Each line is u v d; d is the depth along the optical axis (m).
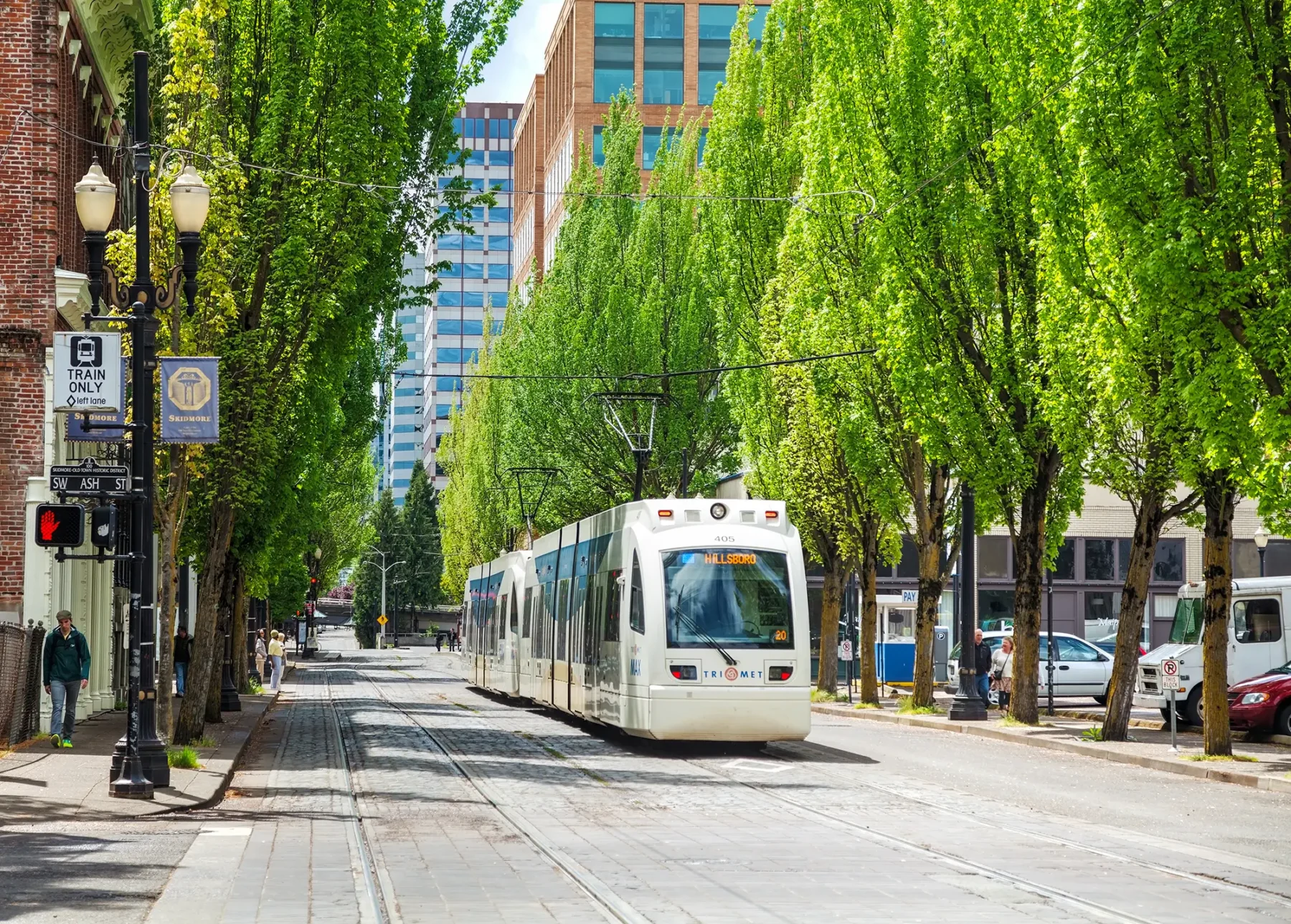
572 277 60.97
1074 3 23.02
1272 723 29.03
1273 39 20.95
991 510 31.97
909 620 56.94
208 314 23.47
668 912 10.30
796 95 47.16
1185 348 21.70
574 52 97.00
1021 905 10.66
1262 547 43.62
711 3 97.06
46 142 30.81
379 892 11.23
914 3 32.16
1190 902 10.99
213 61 25.55
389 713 39.66
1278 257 20.78
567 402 56.97
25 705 25.84
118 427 18.64
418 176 35.69
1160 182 21.70
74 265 33.84
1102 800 19.08
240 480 26.25
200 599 26.42
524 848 13.94
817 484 42.44
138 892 11.21
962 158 30.44
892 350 31.86
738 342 48.25
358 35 26.83
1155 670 34.50
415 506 165.88
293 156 26.41
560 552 34.69
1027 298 30.67
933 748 27.78
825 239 37.72
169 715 21.98
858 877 12.00
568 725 34.25
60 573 30.69
